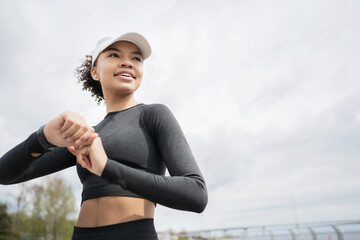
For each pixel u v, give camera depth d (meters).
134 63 1.27
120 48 1.25
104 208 0.96
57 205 40.56
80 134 0.74
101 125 1.23
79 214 1.07
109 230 0.91
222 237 10.08
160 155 1.11
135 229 0.91
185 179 0.82
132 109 1.20
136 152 1.04
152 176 0.79
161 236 12.14
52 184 40.41
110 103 1.31
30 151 0.92
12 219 36.59
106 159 0.76
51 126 0.81
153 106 1.17
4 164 1.00
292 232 8.38
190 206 0.81
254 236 9.31
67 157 1.29
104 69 1.25
